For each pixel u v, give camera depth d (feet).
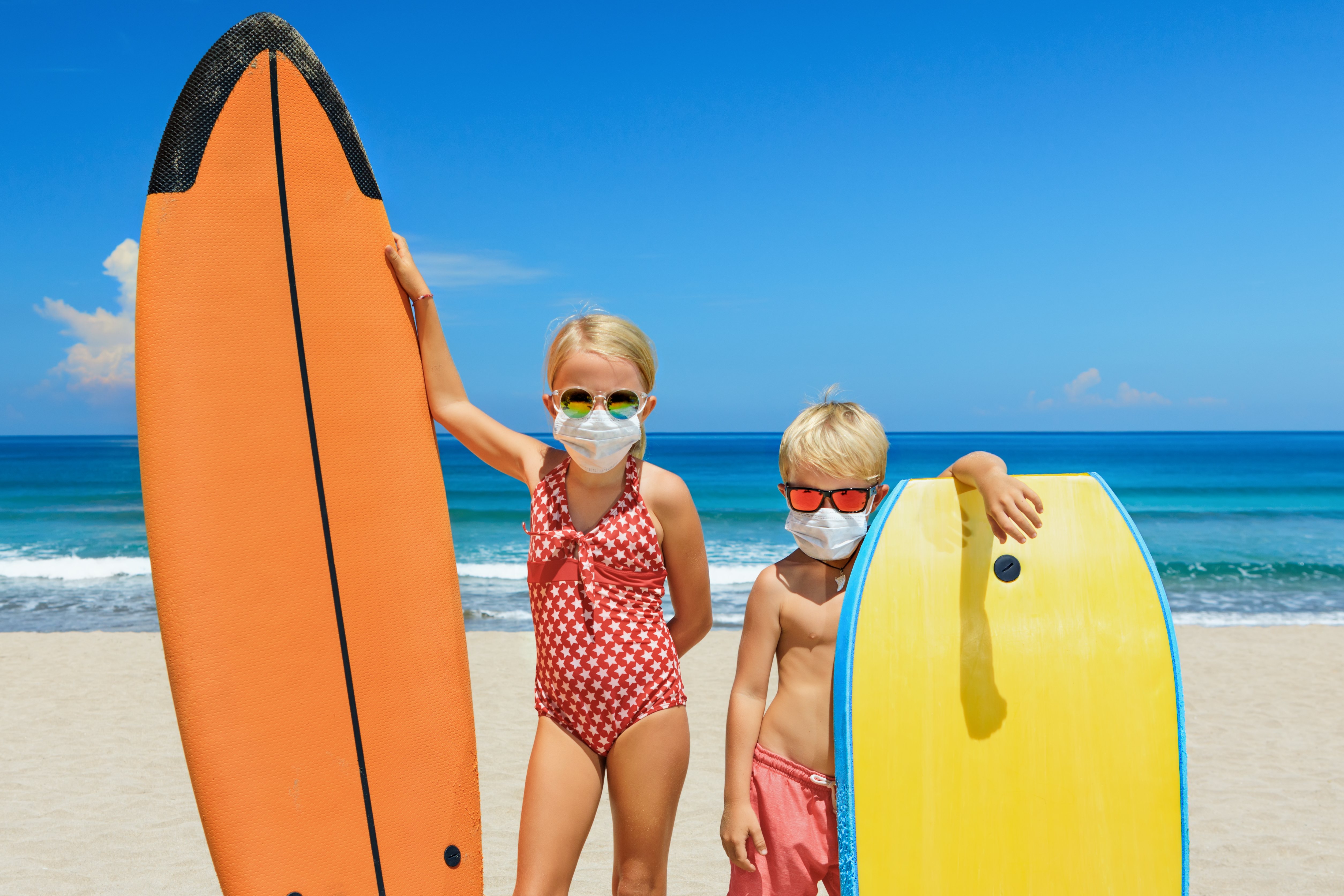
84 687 26.66
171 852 15.02
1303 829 16.03
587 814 7.20
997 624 7.14
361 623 8.02
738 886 7.43
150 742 21.26
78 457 195.52
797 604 7.63
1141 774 6.89
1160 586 7.16
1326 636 35.40
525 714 23.95
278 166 8.11
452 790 8.12
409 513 8.23
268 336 7.99
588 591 7.31
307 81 8.27
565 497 7.63
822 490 7.61
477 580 53.57
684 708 7.44
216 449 7.82
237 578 7.79
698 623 8.23
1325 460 179.73
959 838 6.86
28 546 71.20
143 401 7.79
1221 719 23.56
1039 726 6.98
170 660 7.68
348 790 7.84
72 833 15.80
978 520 7.41
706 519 88.38
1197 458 187.73
